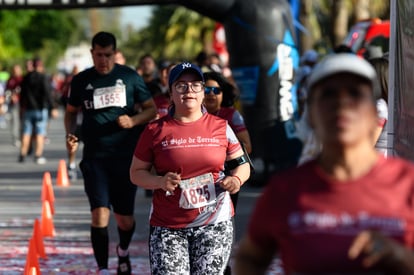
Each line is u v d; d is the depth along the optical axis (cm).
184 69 1209
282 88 2927
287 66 2936
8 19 8800
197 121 1221
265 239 682
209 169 1211
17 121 5234
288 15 2950
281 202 664
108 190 1597
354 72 653
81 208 2594
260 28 2909
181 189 1204
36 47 9969
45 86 3925
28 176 3472
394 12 1373
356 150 655
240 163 1245
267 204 671
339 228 648
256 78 2927
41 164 3962
